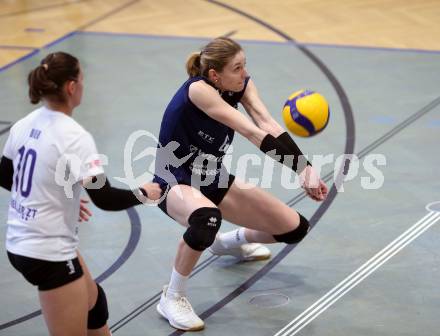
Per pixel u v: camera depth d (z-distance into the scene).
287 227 9.41
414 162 13.54
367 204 12.02
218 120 8.55
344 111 16.28
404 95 17.09
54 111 7.01
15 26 24.14
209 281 10.08
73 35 23.02
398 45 21.02
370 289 9.68
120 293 9.79
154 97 17.55
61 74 6.88
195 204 8.65
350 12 24.75
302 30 22.89
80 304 7.13
